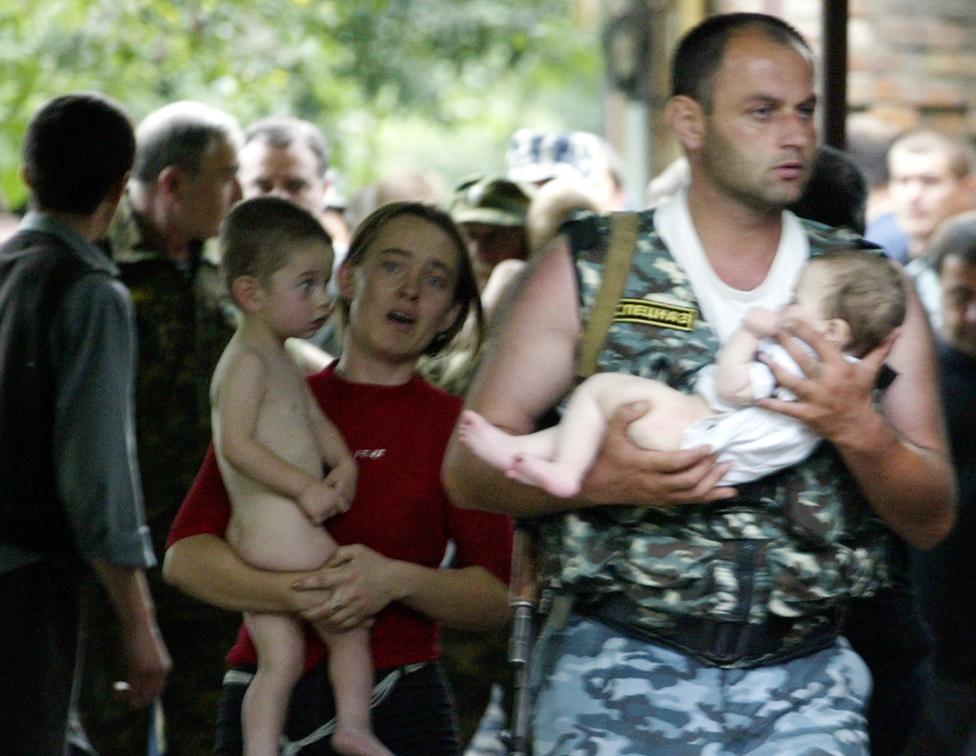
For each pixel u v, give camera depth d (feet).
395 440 33.68
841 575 28.71
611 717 28.55
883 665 34.58
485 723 41.42
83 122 38.37
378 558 32.76
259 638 32.99
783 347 27.27
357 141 117.29
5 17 95.91
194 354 43.96
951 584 45.42
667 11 86.99
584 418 27.99
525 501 28.78
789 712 28.71
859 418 27.12
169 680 43.98
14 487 37.60
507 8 129.29
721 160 28.60
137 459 43.65
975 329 45.47
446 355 36.65
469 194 48.49
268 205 33.42
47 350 37.55
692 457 27.09
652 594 28.60
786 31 29.07
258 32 102.27
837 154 35.12
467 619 33.45
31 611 37.68
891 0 68.03
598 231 29.35
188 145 43.68
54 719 38.11
